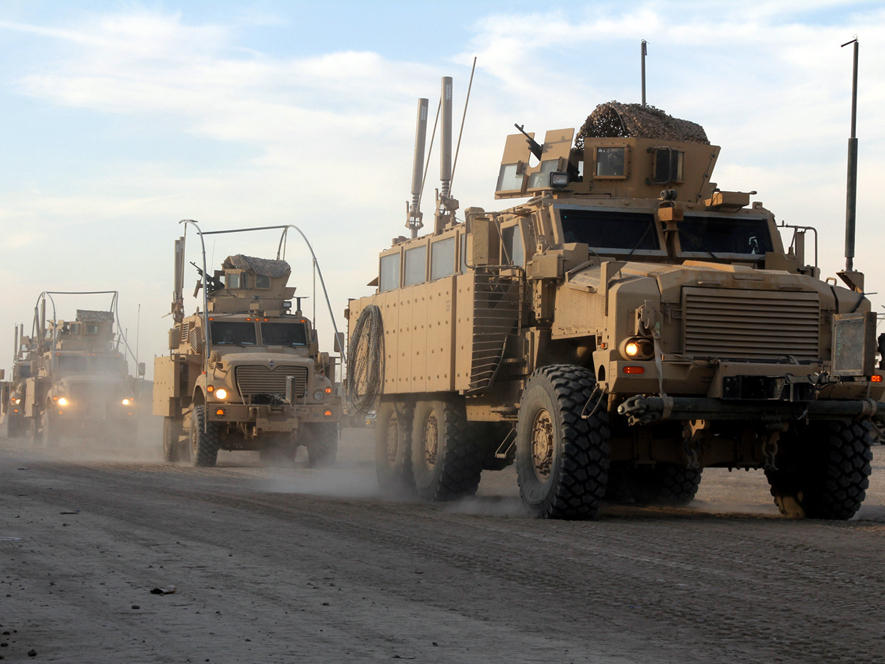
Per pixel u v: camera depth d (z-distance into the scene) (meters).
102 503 16.30
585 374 14.54
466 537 12.40
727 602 8.67
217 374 29.41
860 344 13.68
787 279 14.25
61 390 42.41
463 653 7.10
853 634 7.59
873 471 26.05
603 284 14.24
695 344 13.88
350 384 22.64
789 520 14.49
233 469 27.02
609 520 14.18
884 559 10.62
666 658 6.96
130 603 8.73
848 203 27.77
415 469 19.39
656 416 13.54
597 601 8.76
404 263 20.77
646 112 18.03
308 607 8.57
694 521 14.14
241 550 11.50
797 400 13.50
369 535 12.65
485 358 16.73
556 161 16.69
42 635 7.63
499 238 17.36
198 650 7.20
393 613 8.34
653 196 16.94
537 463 14.89
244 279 32.97
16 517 14.44
